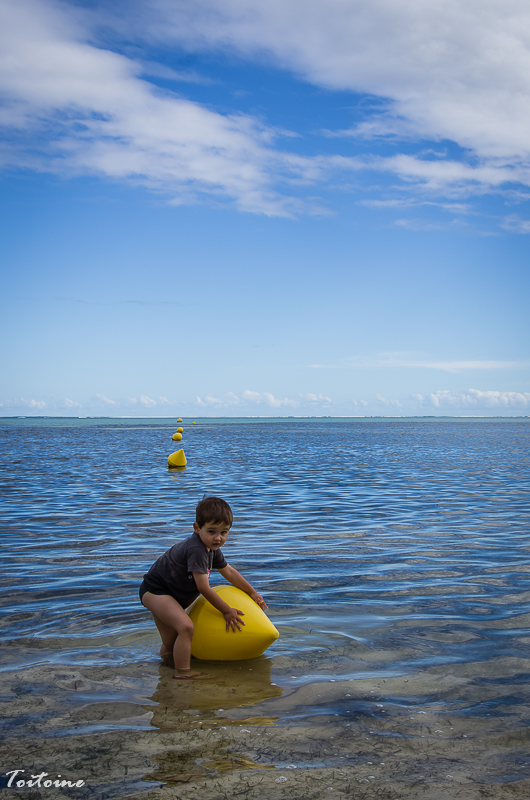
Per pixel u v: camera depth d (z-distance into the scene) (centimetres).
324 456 2544
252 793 218
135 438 4500
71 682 330
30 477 1559
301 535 806
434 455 2625
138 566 625
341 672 346
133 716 286
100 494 1226
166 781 226
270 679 337
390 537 794
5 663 359
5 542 747
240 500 1160
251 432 6344
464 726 275
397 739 262
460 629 426
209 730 270
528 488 1373
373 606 484
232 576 423
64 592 525
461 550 710
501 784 225
